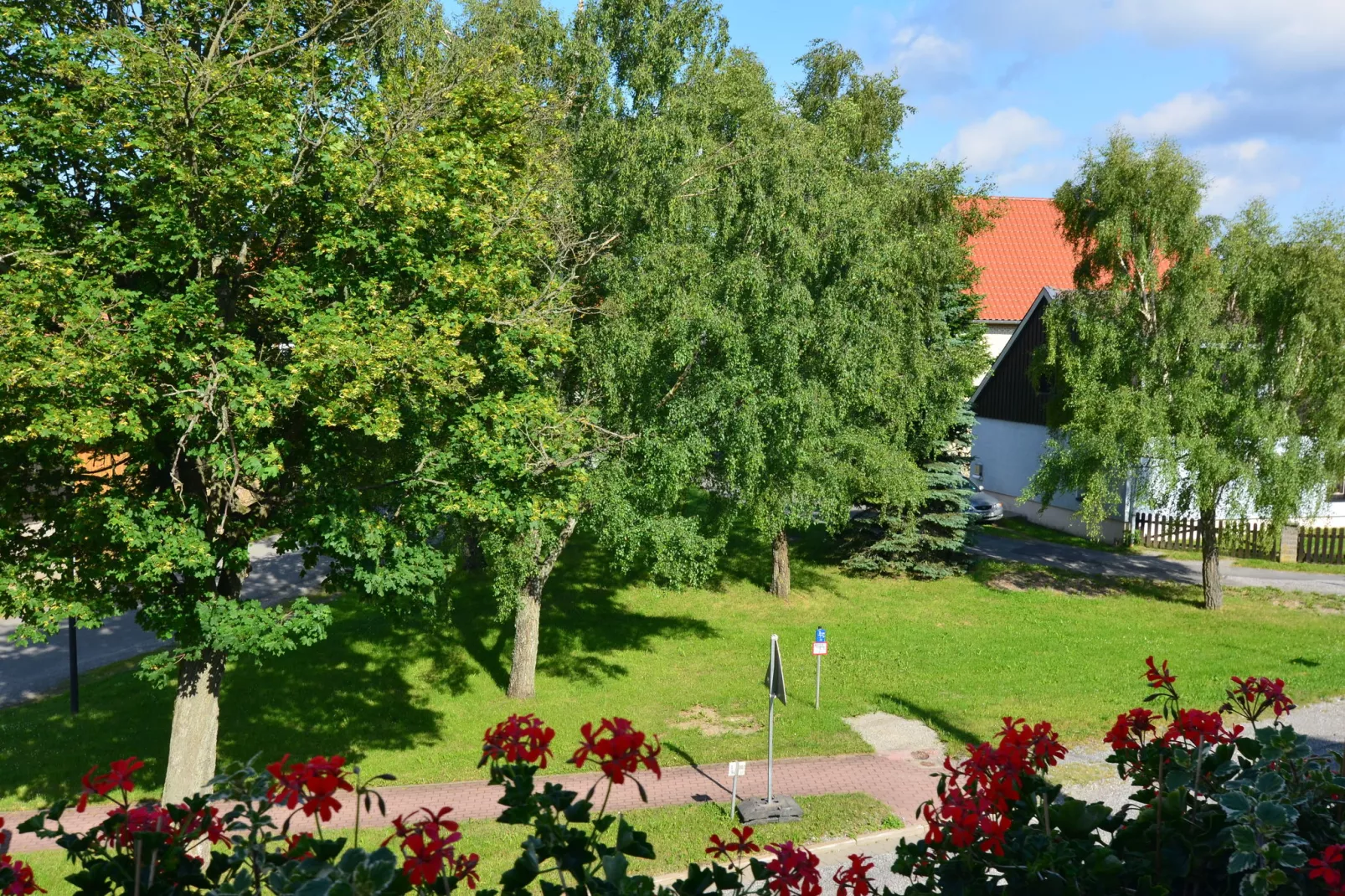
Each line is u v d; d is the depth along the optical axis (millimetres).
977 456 41219
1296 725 16391
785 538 26516
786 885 3059
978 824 3070
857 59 25594
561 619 24203
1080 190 24781
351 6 13539
